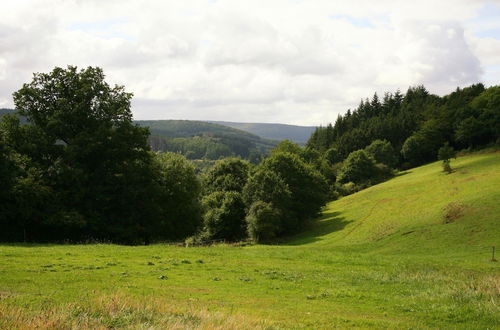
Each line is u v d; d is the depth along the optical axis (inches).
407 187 3735.2
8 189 1648.6
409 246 2022.6
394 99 7559.1
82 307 529.7
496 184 2817.4
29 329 415.8
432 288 872.3
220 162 3533.5
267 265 1136.2
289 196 3019.2
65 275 832.9
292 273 1019.9
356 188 4606.3
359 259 1300.4
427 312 678.5
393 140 5979.3
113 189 1945.1
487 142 4709.6
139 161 2140.7
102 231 1945.1
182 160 2864.2
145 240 2080.5
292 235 3129.9
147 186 2071.9
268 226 2726.4
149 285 796.6
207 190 3410.4
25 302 566.3
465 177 3422.7
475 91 5974.4
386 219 2795.3
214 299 706.8
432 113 5787.4
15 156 1724.9
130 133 2049.7
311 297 761.6
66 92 1990.7
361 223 2908.5
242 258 1259.2
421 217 2512.3
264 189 2940.5
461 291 820.6
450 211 2354.8
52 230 1883.6
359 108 7795.3
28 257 1052.5
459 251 1776.6
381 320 615.8
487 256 1542.8
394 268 1144.2
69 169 1793.8
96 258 1103.6
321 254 1387.8
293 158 3462.1
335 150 6195.9
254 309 645.9
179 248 1450.5
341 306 706.8
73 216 1747.0
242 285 850.1
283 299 739.4
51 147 1905.8
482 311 676.7
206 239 2603.3
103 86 2026.3
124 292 688.4
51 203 1775.3
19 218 1733.5
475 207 2316.7
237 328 477.4
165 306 573.9
